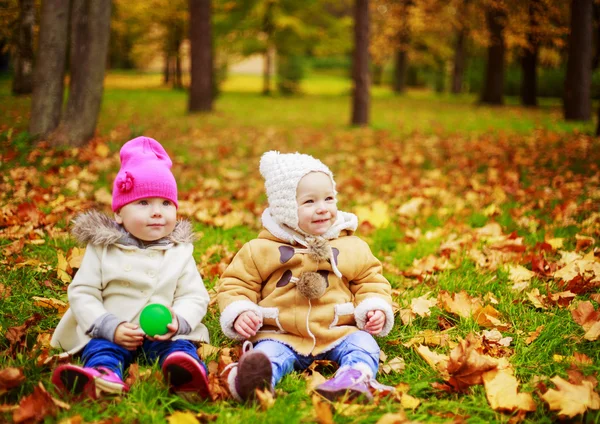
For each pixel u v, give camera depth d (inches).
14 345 104.0
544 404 89.4
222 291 105.7
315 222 106.0
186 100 802.2
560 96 1042.1
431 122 574.2
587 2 503.8
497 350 109.0
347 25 1198.9
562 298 129.4
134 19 943.0
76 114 300.5
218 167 302.5
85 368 87.7
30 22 413.7
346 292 108.3
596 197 225.8
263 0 1107.9
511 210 208.7
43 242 160.9
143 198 101.8
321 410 81.7
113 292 100.1
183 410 86.0
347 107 832.3
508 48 743.7
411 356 108.1
